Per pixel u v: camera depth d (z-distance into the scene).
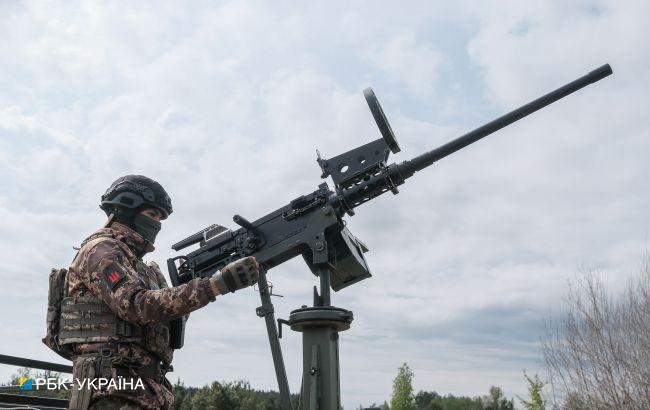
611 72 4.37
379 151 4.23
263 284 4.11
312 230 4.14
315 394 3.54
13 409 3.36
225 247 4.42
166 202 3.14
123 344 2.69
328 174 4.32
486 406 61.03
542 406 23.30
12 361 3.56
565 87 4.40
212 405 24.09
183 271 4.56
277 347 3.87
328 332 3.67
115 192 3.04
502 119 4.40
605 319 15.54
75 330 2.72
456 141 4.36
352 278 4.46
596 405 15.02
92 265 2.74
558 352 16.03
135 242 2.99
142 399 2.64
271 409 25.45
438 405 75.00
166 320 2.68
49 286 2.88
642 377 14.66
